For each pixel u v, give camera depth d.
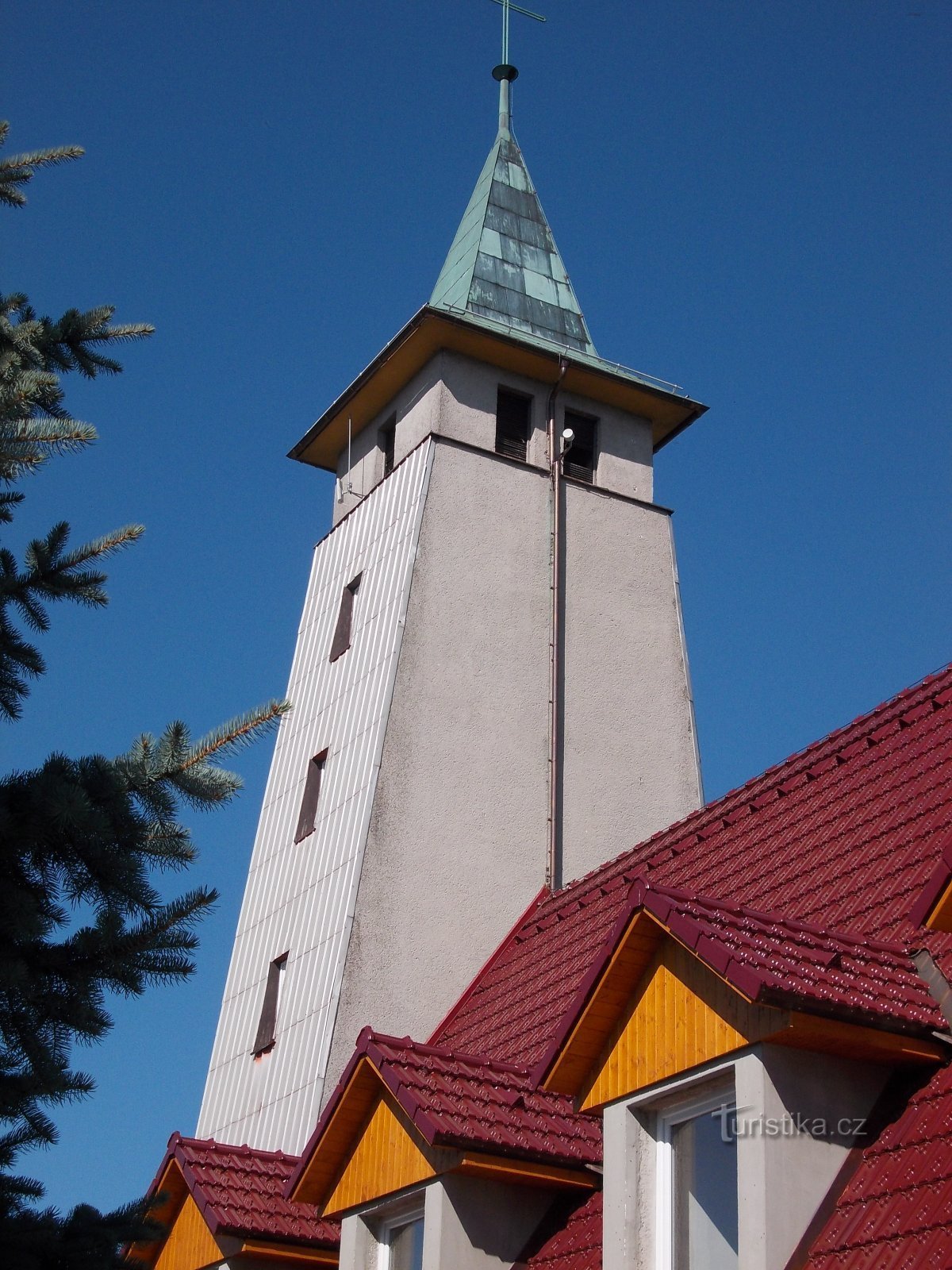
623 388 28.16
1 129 12.30
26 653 11.20
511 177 31.73
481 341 27.06
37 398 11.50
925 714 16.42
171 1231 16.28
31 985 10.30
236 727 11.07
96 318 12.05
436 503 25.58
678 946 11.11
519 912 22.77
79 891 10.81
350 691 24.91
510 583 25.55
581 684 25.34
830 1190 9.95
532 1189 12.93
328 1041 20.73
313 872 23.38
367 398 28.56
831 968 10.55
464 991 21.72
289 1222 15.34
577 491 27.12
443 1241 12.47
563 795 24.19
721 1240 10.68
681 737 25.78
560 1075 11.91
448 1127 12.40
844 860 14.74
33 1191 10.89
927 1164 9.70
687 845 18.77
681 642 26.75
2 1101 10.28
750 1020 10.25
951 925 9.88
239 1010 23.64
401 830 22.66
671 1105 11.30
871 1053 10.31
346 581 26.78
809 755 18.00
